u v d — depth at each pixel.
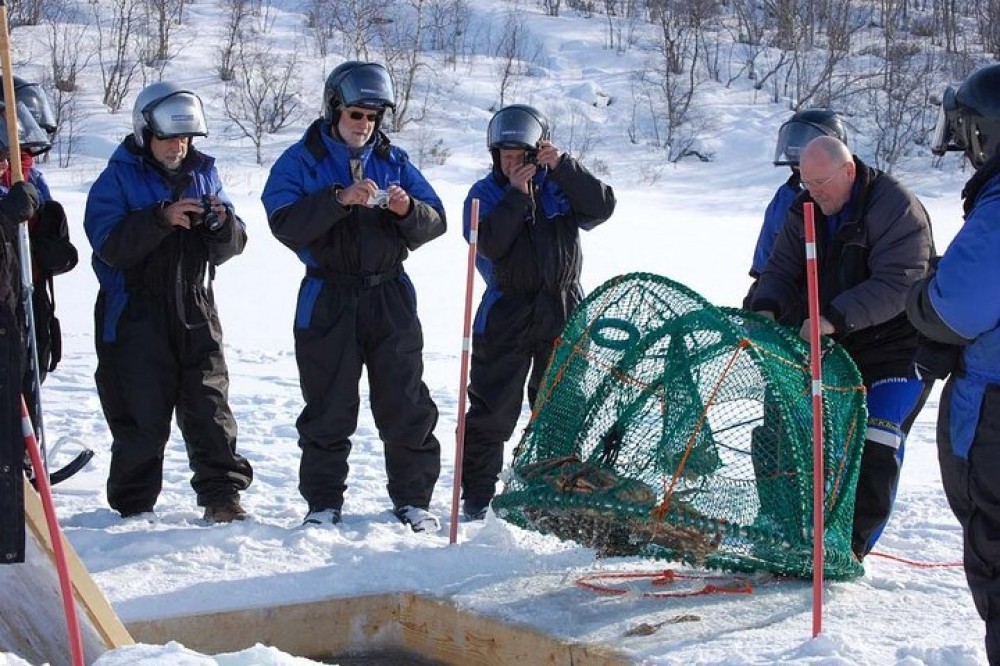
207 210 6.16
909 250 5.38
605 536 5.21
